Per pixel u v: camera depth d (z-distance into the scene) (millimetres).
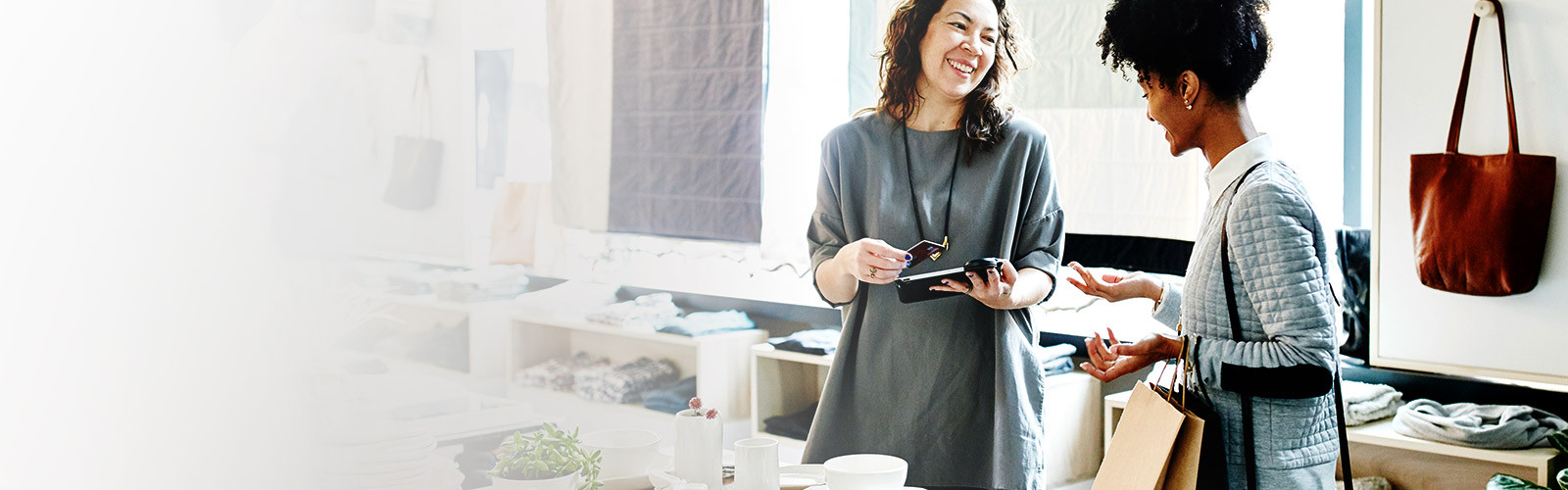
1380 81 2807
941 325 2396
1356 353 2998
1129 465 1672
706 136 2201
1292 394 1571
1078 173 3090
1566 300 2615
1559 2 2559
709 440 1615
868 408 2451
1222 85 1678
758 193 2227
